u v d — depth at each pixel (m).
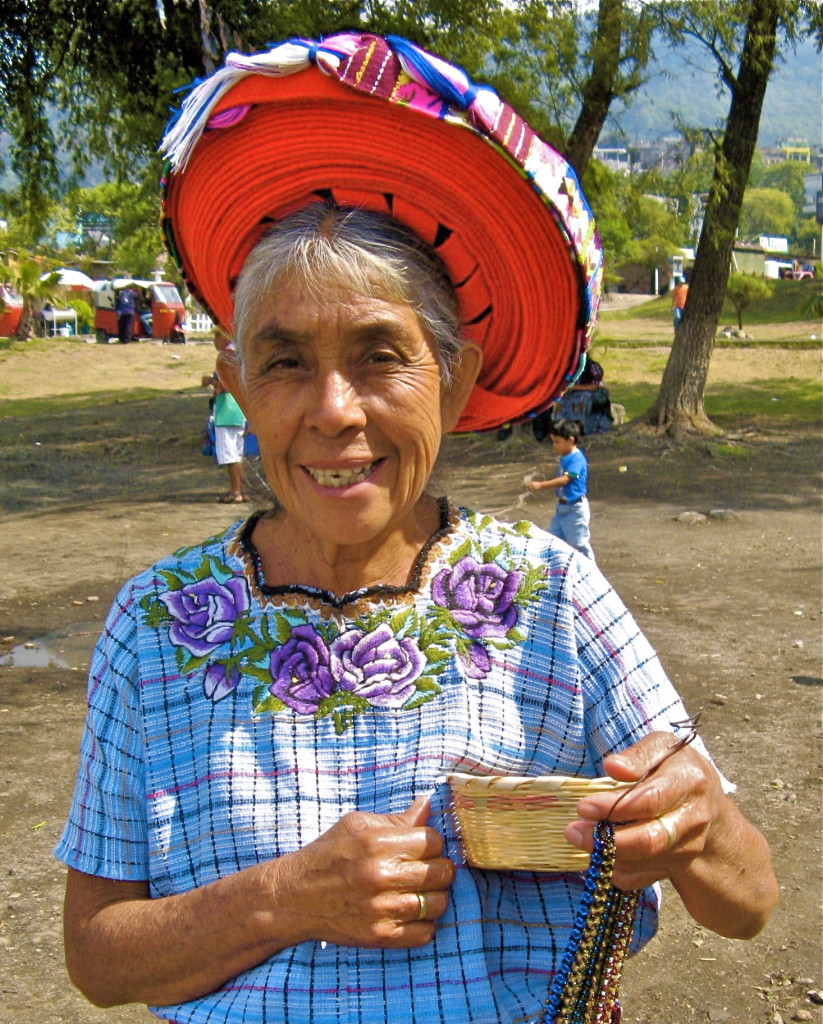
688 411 15.59
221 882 1.40
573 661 1.52
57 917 4.02
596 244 1.60
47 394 24.17
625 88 13.59
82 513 11.68
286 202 1.52
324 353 1.45
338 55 1.38
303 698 1.48
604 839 1.30
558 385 1.70
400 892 1.35
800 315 36.34
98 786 1.51
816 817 4.67
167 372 27.92
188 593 1.55
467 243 1.53
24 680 6.45
